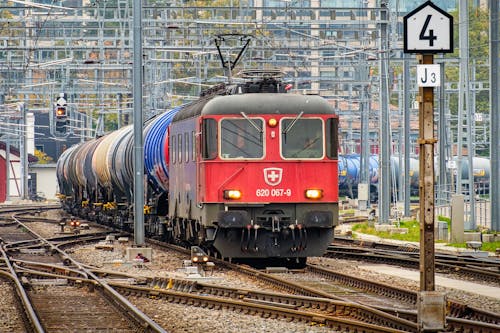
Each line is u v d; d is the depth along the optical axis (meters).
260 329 48.38
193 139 79.56
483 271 71.25
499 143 114.25
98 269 76.94
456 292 62.19
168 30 157.88
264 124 75.44
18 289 63.25
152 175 100.94
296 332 47.44
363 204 190.75
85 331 48.38
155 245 104.19
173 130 90.31
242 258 84.56
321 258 89.94
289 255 76.44
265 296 58.66
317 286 66.12
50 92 196.75
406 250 99.25
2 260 85.81
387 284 64.00
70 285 69.56
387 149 136.00
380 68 134.88
